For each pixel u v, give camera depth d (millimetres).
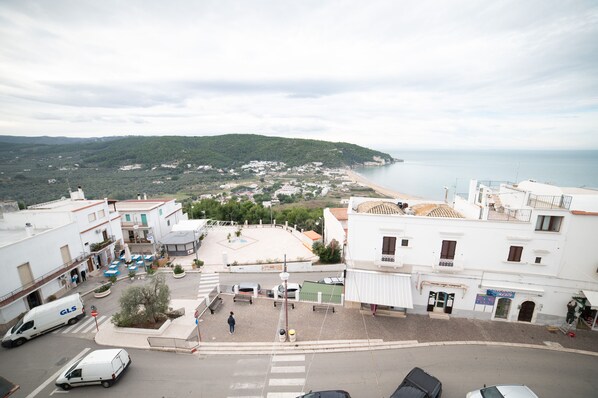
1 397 17047
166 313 26844
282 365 21266
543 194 26219
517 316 25703
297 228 62500
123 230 47938
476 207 26375
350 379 20016
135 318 25266
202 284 35969
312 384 19594
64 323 25906
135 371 20781
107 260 39406
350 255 26969
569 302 24391
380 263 26016
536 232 23531
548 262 23969
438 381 18109
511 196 26672
